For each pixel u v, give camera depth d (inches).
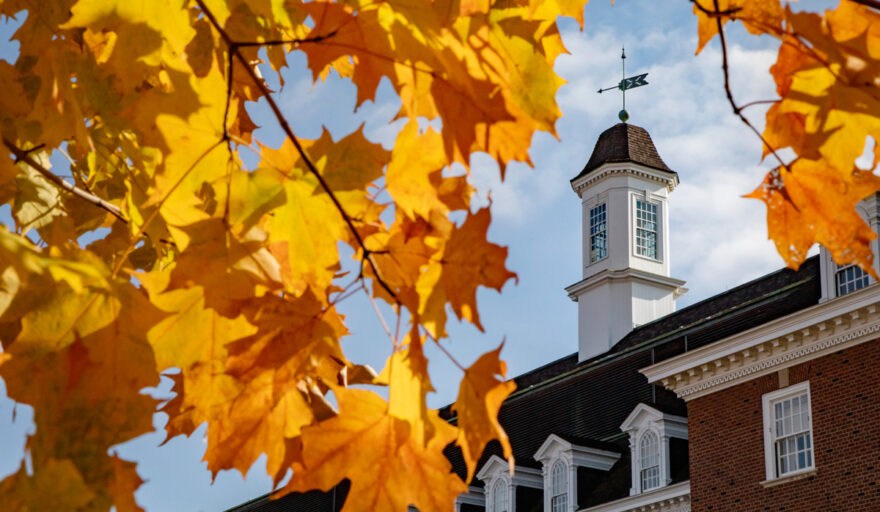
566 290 1441.9
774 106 107.6
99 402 78.8
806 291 865.5
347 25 94.1
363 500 97.7
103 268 81.6
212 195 101.9
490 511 1197.1
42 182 132.0
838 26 102.6
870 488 717.9
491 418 91.2
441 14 94.1
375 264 97.0
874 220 764.6
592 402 1226.0
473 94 93.7
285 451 100.9
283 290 101.2
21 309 78.3
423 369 94.0
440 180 98.0
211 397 95.7
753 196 111.6
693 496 867.4
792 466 789.2
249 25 114.3
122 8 100.9
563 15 122.6
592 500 1056.2
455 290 91.7
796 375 794.8
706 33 114.4
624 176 1443.2
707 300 1204.5
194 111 98.6
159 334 93.7
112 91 119.6
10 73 108.1
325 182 99.8
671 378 908.0
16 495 71.9
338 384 101.2
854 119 105.6
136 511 76.9
